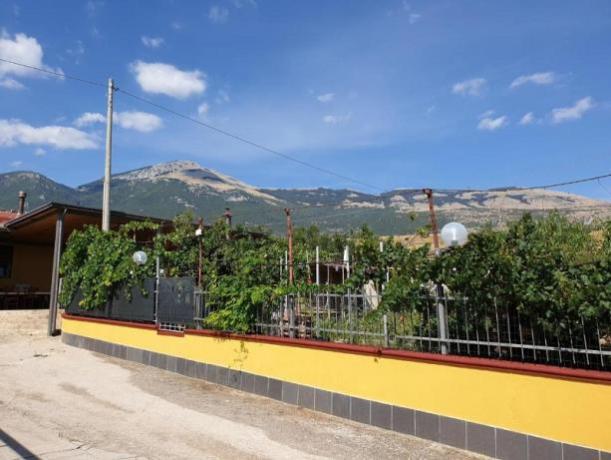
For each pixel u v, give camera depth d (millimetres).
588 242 5746
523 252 5484
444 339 6121
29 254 22000
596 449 4820
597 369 5137
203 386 8844
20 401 7617
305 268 8938
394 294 6570
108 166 15852
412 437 6199
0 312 16750
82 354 11820
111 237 13062
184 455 5504
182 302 10016
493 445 5516
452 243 5816
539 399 5227
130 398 7984
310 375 7500
